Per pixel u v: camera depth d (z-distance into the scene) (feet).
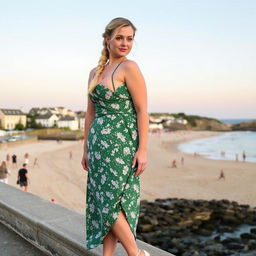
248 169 118.32
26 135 287.48
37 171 104.22
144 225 43.50
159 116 654.12
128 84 5.71
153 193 72.59
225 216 49.57
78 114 479.41
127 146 5.80
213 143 295.69
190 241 39.22
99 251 6.78
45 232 8.39
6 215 10.44
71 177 92.22
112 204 5.72
